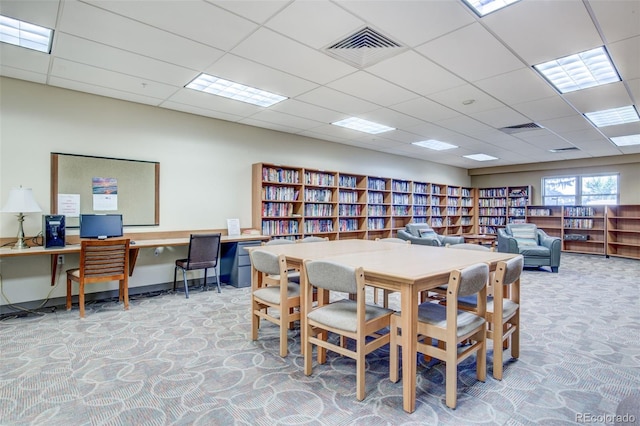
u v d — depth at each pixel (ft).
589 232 26.99
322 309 7.27
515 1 7.00
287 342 8.98
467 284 6.23
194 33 8.38
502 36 8.38
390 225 24.66
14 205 10.66
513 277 7.51
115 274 11.60
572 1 6.91
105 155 13.24
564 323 10.50
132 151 13.89
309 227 19.71
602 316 11.19
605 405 6.09
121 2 7.11
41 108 11.91
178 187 15.17
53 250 10.81
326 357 8.16
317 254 8.96
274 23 7.91
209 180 16.12
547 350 8.50
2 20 7.91
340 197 21.72
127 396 6.35
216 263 14.51
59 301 12.48
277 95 13.00
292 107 14.42
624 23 7.68
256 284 9.23
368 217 23.17
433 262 7.61
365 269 6.66
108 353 8.24
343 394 6.49
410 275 6.09
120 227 13.10
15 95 11.44
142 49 9.23
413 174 27.78
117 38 8.64
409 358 5.92
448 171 31.65
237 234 16.62
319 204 20.25
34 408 5.95
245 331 9.84
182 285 15.48
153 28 8.16
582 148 22.81
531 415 5.79
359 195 23.08
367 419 5.70
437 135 19.45
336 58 9.73
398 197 25.88
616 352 8.36
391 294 14.28
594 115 15.17
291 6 7.22
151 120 14.37
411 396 5.88
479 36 8.39
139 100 13.64
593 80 11.19
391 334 6.95
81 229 12.35
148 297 13.66
